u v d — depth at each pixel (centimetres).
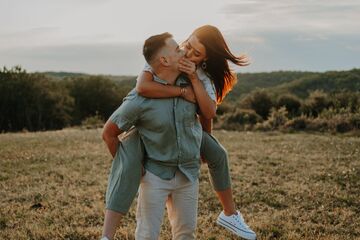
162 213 397
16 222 613
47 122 5828
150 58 382
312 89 7244
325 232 578
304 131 2102
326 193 785
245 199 747
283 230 584
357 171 995
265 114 3519
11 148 1397
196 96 388
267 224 602
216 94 422
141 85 381
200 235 562
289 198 759
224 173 435
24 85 5619
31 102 5656
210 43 396
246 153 1280
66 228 582
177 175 396
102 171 1012
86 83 7081
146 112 383
